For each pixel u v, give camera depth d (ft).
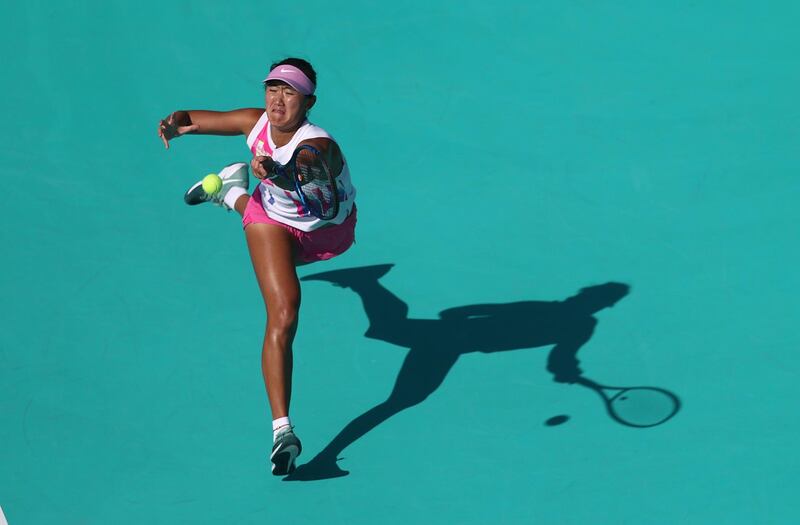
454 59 120.06
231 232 100.58
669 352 87.15
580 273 95.35
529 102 115.03
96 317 90.74
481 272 95.81
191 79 117.70
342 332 89.76
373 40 121.90
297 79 69.00
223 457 78.89
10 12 122.93
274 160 72.38
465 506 75.20
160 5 124.57
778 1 126.00
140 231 100.12
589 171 106.63
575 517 74.18
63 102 114.21
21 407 82.33
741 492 75.72
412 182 105.81
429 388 84.58
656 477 76.95
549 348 87.86
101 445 79.56
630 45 121.49
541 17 124.57
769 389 83.71
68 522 73.92
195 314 91.35
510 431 80.84
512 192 104.47
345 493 76.28
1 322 89.86
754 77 117.29
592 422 81.30
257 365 86.63
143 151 109.40
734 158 107.45
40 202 102.89
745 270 94.89
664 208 102.12
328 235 76.59
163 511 74.84
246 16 124.06
